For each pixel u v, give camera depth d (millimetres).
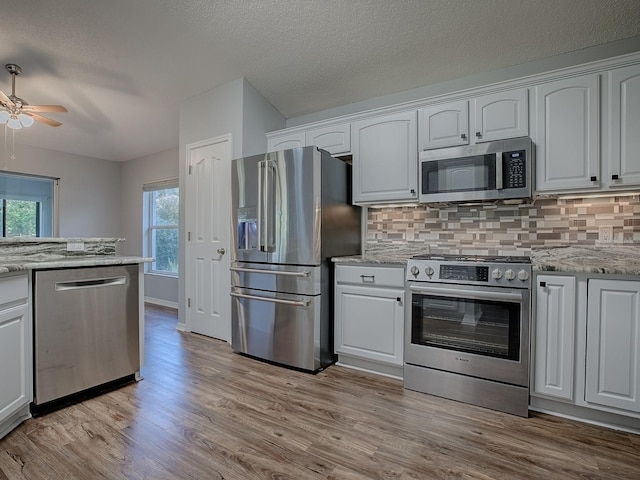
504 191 2336
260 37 2836
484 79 2893
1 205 4703
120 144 5043
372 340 2609
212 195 3586
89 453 1654
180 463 1588
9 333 1807
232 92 3414
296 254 2734
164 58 3154
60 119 4281
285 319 2781
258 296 2914
